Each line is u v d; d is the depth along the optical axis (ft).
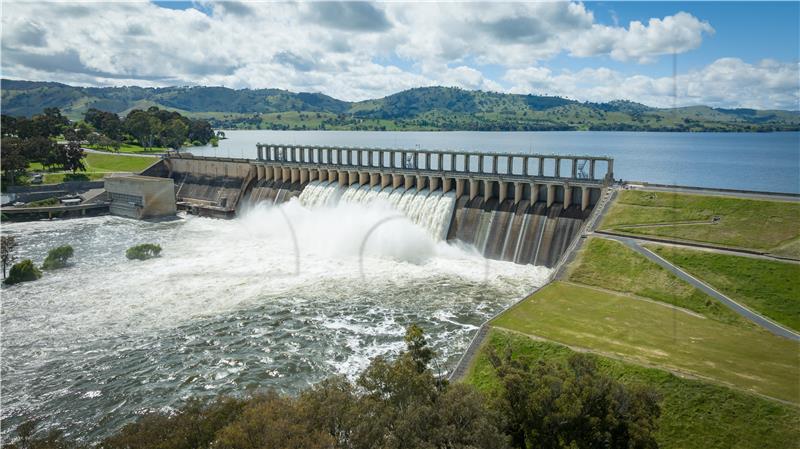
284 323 241.55
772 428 148.66
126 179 490.90
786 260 244.83
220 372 204.33
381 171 417.69
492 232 346.33
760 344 192.95
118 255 351.46
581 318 214.69
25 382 198.59
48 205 498.28
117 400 188.55
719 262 249.75
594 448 127.24
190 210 499.51
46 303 265.95
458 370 189.47
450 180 385.91
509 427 134.72
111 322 244.83
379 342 223.10
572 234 318.04
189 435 122.11
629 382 168.76
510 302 260.83
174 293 277.64
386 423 118.11
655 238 279.28
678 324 209.77
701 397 160.56
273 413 120.06
